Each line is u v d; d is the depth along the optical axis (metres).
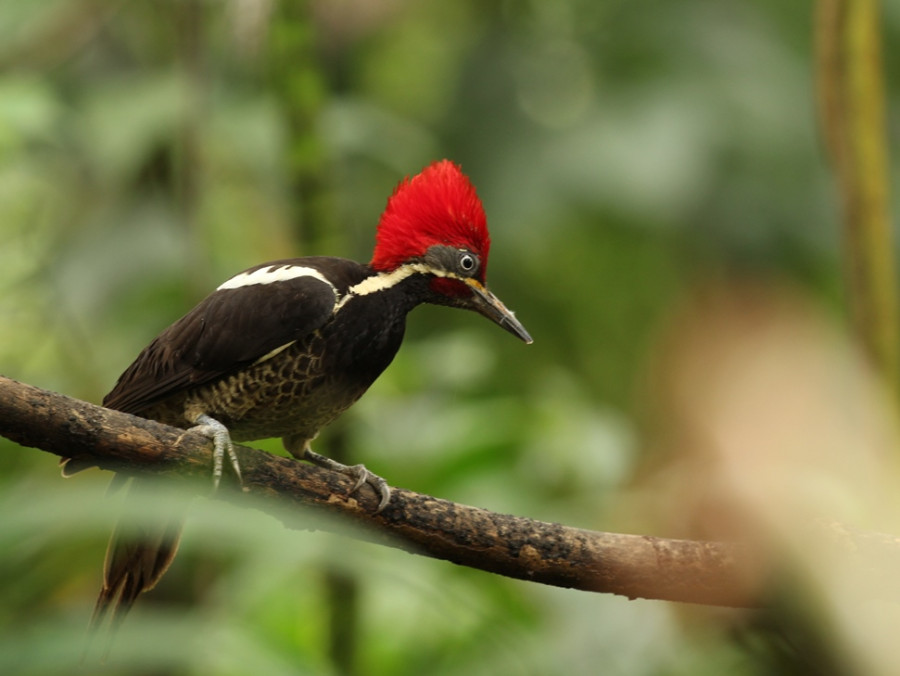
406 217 8.66
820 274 13.28
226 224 11.48
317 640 9.01
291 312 7.99
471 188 8.81
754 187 13.20
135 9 12.00
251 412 8.29
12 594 6.70
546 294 13.63
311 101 9.23
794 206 13.22
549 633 8.84
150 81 11.17
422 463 10.25
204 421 7.05
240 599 9.12
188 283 10.84
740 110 13.19
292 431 8.56
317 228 9.38
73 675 4.35
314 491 6.57
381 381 10.62
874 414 4.97
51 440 6.03
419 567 8.20
